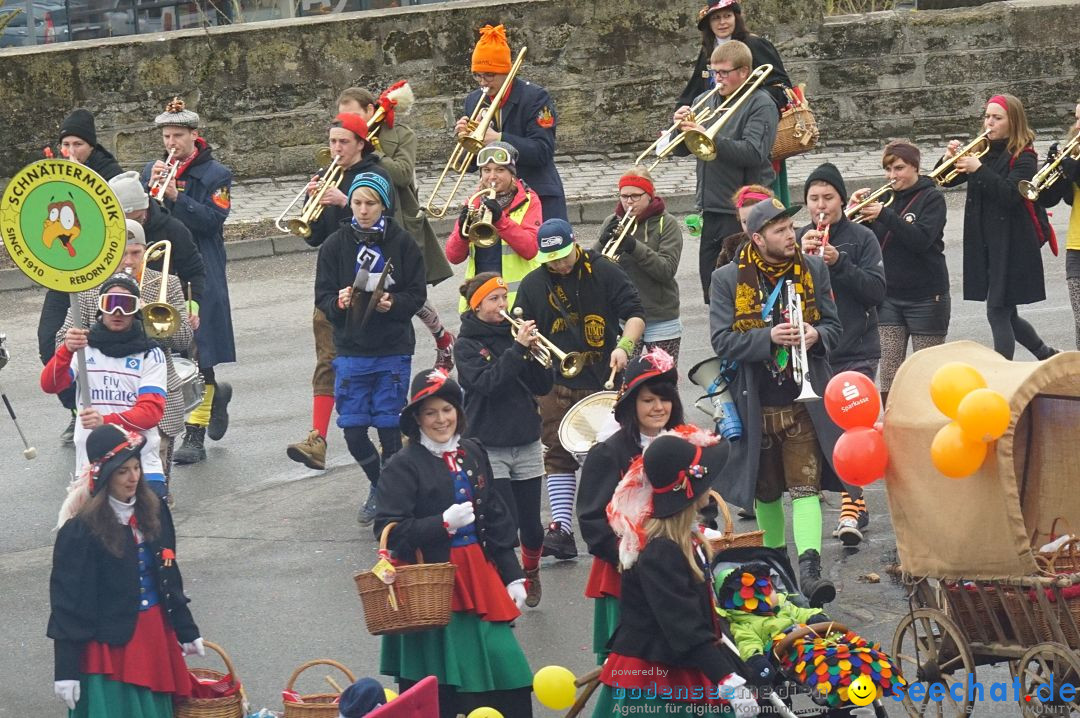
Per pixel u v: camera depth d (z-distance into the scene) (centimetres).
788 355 2928
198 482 4009
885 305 3784
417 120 7362
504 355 3089
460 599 2462
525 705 2502
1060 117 7594
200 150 4353
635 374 2423
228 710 2466
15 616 3231
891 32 7469
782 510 3039
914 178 3741
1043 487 2541
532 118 4106
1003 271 4112
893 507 2416
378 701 2172
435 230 6456
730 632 2245
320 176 3969
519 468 3155
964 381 2248
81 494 2377
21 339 5512
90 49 7138
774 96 4197
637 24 7369
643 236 3688
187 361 3653
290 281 6125
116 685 2362
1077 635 2236
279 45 7275
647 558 2123
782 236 2917
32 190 2892
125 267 3575
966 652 2344
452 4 7319
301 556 3475
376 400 3569
